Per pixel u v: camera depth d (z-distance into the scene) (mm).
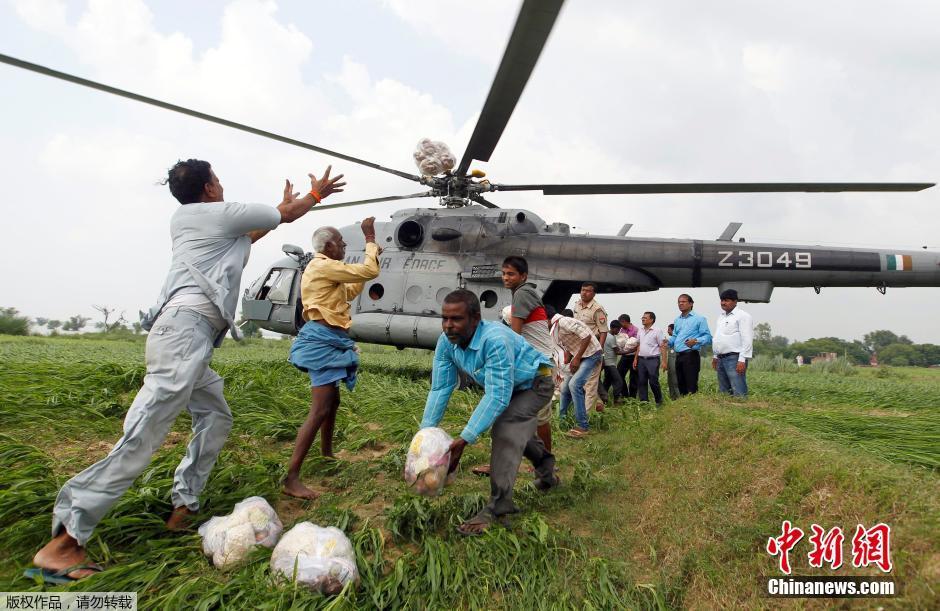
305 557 2354
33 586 2164
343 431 5051
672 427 4332
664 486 3375
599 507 3389
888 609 1753
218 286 2686
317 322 3650
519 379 3088
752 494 2754
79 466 3557
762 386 9875
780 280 8766
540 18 5441
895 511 2076
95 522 2350
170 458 3588
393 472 3957
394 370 10914
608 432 5852
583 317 6531
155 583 2342
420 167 9281
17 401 4574
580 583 2477
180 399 2553
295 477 3430
